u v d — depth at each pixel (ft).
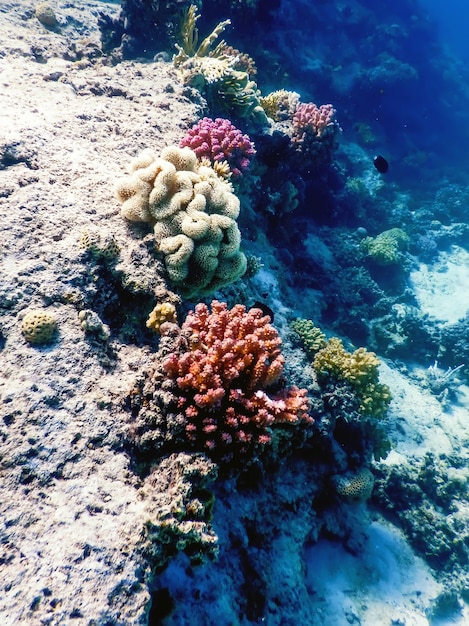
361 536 3.81
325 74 11.55
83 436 2.18
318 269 6.91
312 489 3.55
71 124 3.56
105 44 5.78
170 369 2.34
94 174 3.16
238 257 2.96
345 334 6.45
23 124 3.31
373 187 10.60
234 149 4.07
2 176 2.86
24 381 2.20
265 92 8.86
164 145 3.73
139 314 2.81
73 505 2.00
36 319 2.32
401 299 7.55
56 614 1.75
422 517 4.16
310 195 8.11
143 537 2.00
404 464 4.48
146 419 2.31
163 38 5.54
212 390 2.26
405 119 12.86
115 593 1.85
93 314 2.49
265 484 3.21
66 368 2.33
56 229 2.70
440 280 8.38
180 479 2.14
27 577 1.79
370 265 7.98
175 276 2.81
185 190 2.85
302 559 3.24
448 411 5.64
